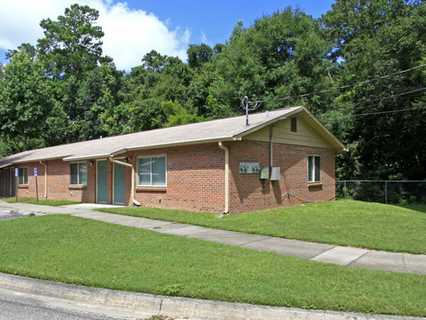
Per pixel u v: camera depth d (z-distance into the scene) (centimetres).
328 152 1962
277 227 1121
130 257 771
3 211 1669
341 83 3097
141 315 530
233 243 933
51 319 511
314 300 520
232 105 3316
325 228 1114
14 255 812
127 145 1755
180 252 814
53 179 2308
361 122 2855
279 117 1553
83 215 1413
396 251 859
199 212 1422
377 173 2892
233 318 512
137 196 1702
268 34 3278
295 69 3083
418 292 555
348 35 3559
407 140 2742
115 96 4606
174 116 4041
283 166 1630
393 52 2492
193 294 553
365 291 558
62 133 4128
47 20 4862
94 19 5119
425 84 2389
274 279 617
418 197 2322
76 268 698
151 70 6116
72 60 4809
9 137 3052
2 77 3003
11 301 591
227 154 1365
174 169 1541
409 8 2881
